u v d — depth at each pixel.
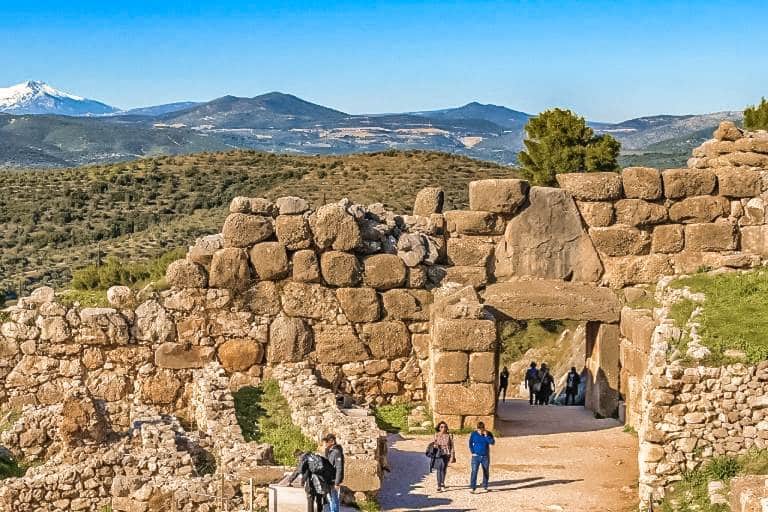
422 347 27.41
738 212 28.06
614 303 27.25
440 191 28.73
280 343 26.56
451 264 27.94
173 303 26.27
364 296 27.08
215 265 26.39
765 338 19.30
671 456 18.75
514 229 27.92
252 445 19.39
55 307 25.52
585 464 22.30
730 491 16.38
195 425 24.98
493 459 22.75
